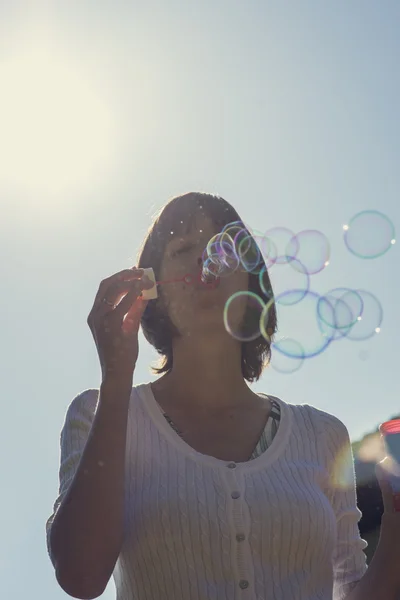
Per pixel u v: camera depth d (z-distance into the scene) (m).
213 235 2.18
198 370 2.14
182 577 1.84
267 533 1.87
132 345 1.88
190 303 2.13
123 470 1.83
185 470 1.94
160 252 2.19
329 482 2.10
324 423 2.15
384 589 1.91
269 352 2.35
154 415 2.06
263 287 2.25
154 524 1.86
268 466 1.99
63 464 2.02
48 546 1.90
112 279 1.92
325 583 1.95
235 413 2.12
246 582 1.83
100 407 1.85
